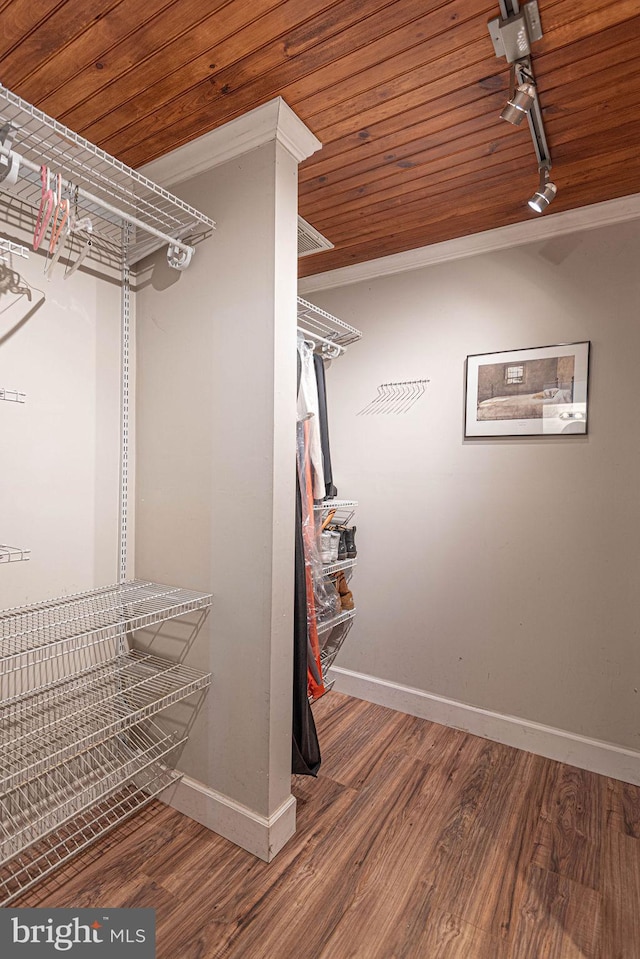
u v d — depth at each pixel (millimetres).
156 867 1545
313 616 2066
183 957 1271
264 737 1597
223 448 1696
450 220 2260
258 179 1591
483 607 2430
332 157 1783
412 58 1342
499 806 1883
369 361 2783
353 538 2703
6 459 1583
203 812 1737
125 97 1469
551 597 2260
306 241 2432
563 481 2230
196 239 1756
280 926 1362
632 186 1984
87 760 1770
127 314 1945
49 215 1340
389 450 2719
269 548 1587
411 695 2619
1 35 1251
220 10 1185
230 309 1669
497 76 1412
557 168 1867
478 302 2436
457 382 2500
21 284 1606
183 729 1809
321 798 1911
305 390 2223
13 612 1604
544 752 2244
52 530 1713
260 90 1455
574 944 1338
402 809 1854
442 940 1341
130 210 1923
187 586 1816
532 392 2289
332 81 1422
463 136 1678
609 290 2125
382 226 2314
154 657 1905
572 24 1239
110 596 1754
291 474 1667
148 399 1933
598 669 2150
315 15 1201
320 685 2078
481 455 2436
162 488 1893
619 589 2109
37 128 1552
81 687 1729
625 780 2062
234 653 1670
